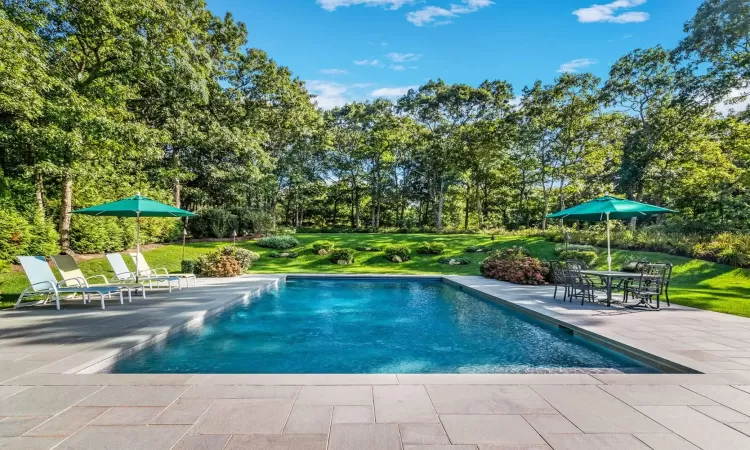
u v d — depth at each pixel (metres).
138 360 4.88
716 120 19.83
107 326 5.81
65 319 6.31
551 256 17.56
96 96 13.95
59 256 8.48
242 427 2.63
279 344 5.79
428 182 38.22
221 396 3.16
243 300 9.30
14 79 9.70
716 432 2.62
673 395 3.28
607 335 5.42
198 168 25.36
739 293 9.85
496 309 8.65
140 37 13.49
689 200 21.98
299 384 3.44
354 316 7.90
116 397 3.13
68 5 12.23
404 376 3.67
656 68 22.30
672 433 2.60
